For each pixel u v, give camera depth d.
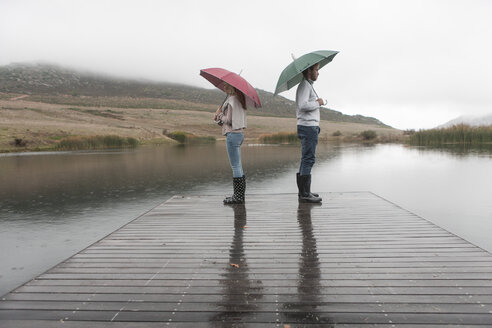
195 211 4.82
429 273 2.53
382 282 2.40
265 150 27.66
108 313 2.05
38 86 198.75
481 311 2.00
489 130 29.31
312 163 5.07
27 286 2.43
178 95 197.00
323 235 3.54
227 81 4.46
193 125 80.00
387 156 19.67
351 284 2.38
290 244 3.28
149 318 2.00
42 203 7.98
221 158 20.83
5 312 2.07
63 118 59.28
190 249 3.20
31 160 20.19
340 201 5.21
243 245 3.29
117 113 88.88
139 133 50.66
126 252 3.14
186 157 21.97
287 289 2.32
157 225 4.11
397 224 3.89
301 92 4.69
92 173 13.62
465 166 13.99
